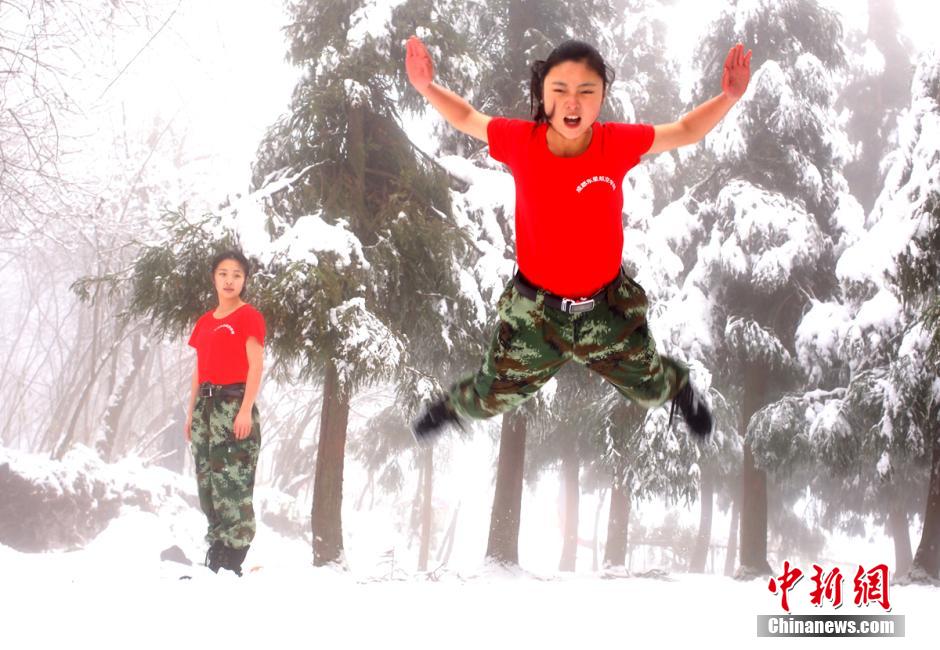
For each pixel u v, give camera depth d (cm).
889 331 1595
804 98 1875
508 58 1538
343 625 366
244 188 1209
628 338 291
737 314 1833
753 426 1717
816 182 1830
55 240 2092
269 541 2205
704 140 1942
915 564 1435
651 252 1605
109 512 1977
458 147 1536
